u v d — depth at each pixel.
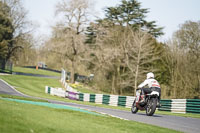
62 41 91.62
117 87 91.50
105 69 91.06
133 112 23.41
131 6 84.12
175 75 75.31
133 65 82.31
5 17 112.75
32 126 9.96
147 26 83.56
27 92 54.34
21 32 117.31
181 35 80.44
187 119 22.27
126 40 86.38
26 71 125.44
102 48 89.00
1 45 109.88
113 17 87.50
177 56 75.75
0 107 12.67
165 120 19.84
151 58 85.69
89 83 98.56
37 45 117.50
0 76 82.38
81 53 92.75
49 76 121.19
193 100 31.61
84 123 13.57
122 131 13.01
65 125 11.71
